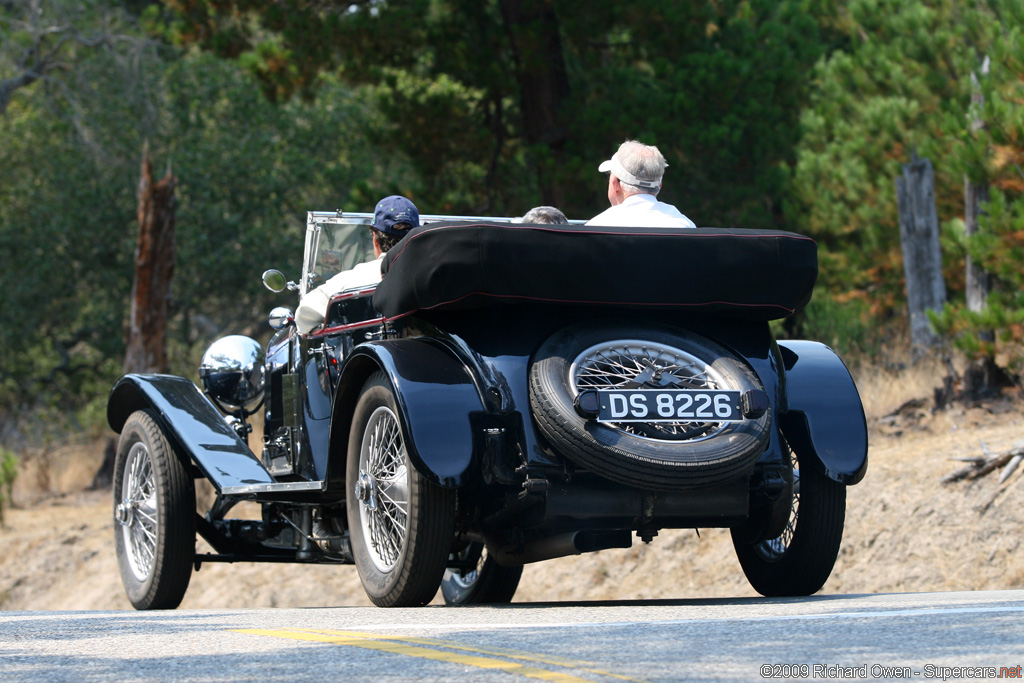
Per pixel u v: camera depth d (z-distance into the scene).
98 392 97.12
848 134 57.94
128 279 89.25
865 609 13.69
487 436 16.00
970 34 51.56
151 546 22.78
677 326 16.97
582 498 15.73
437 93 62.78
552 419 15.20
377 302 17.48
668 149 56.53
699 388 15.99
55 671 9.64
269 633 12.22
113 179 87.81
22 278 86.69
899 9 57.94
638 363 16.30
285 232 90.50
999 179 42.03
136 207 87.25
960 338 41.31
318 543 21.59
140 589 22.45
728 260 16.59
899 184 47.97
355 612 15.75
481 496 17.02
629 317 16.86
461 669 9.12
